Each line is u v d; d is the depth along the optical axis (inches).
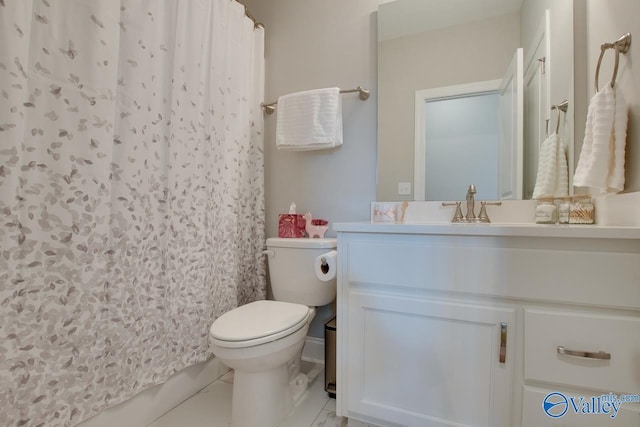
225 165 60.4
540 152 51.0
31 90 33.4
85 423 38.9
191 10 52.4
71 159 36.6
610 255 29.7
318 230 63.9
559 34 49.3
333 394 54.2
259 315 48.1
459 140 56.8
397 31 61.6
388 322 39.4
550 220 46.6
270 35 74.0
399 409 38.6
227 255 61.2
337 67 67.2
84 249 38.0
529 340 32.3
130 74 43.1
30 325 33.5
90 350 38.7
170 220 49.1
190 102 52.4
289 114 64.7
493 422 34.0
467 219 52.9
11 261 31.9
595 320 30.0
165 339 48.4
